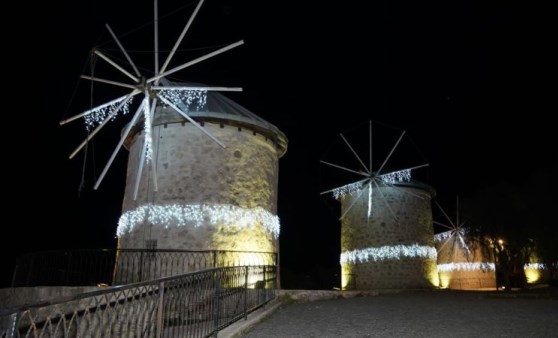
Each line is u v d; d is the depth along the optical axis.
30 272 14.59
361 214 29.44
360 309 12.30
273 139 19.19
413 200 29.22
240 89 13.80
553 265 23.00
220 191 16.61
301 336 8.36
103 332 5.95
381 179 28.88
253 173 17.61
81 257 14.26
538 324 9.28
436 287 28.58
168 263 15.65
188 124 17.27
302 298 14.98
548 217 21.73
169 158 17.00
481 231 24.09
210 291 8.29
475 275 33.59
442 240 35.59
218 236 16.12
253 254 16.61
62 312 5.41
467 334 8.30
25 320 8.48
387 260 27.80
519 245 23.25
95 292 4.89
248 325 8.98
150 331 6.36
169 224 16.22
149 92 14.35
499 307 12.47
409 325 9.40
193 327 7.30
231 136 17.42
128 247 16.69
